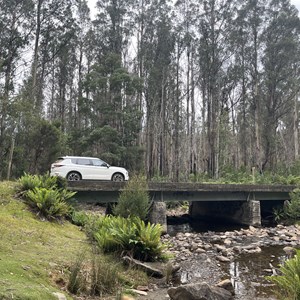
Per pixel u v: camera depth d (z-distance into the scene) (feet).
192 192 65.16
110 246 29.86
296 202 68.90
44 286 18.66
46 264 22.68
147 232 30.32
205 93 148.66
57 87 153.07
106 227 33.83
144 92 139.23
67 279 21.72
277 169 137.28
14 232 30.30
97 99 111.24
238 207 73.31
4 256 21.99
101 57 137.80
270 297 24.71
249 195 70.85
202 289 21.86
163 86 136.87
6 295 15.38
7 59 99.91
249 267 34.19
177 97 139.85
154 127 135.03
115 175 62.18
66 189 48.32
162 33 143.13
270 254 40.78
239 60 150.51
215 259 37.50
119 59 114.42
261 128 147.23
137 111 110.52
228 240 49.65
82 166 59.62
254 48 147.02
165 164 145.07
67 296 19.11
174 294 21.89
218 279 29.53
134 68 143.64
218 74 150.71
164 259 31.09
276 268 33.71
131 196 40.14
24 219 36.37
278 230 60.80
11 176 77.20
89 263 25.82
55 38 119.85
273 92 146.41
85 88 111.04
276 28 144.77
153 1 145.48
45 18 111.55
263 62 147.64
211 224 72.08
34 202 40.88
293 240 50.60
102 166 61.21
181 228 65.62
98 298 20.65
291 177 95.55
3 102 76.38
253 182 94.17
